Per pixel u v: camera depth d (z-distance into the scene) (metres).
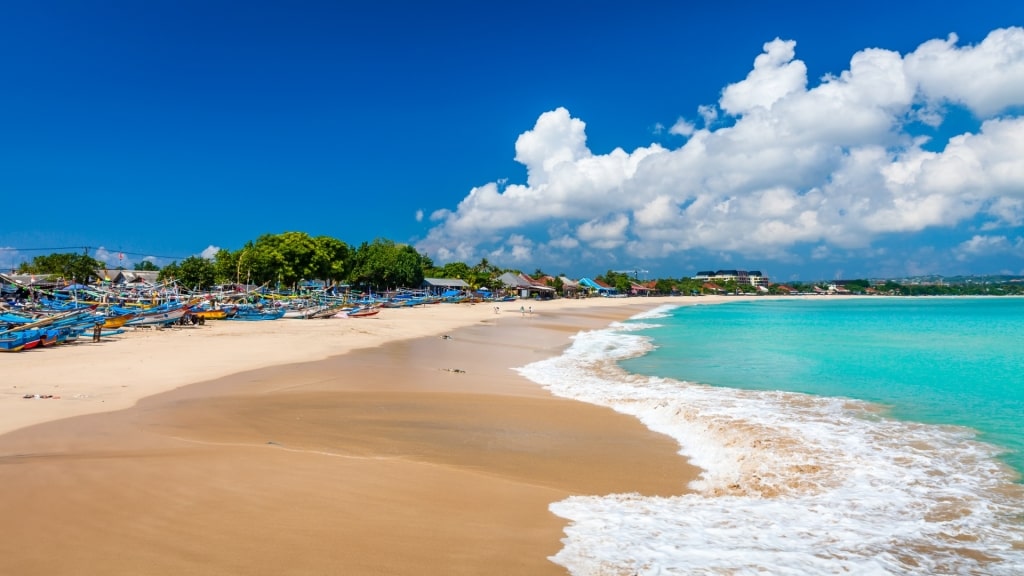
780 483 11.39
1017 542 8.94
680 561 7.66
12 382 19.06
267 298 65.75
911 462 12.92
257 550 7.12
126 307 47.78
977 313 99.81
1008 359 32.00
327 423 15.03
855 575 7.70
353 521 8.20
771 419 16.91
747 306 142.88
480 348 35.69
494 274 152.12
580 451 13.36
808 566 7.84
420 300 95.56
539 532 8.38
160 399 17.31
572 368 27.94
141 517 7.87
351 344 34.69
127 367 22.97
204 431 13.43
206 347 30.12
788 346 39.00
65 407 15.52
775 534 8.88
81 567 6.49
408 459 11.97
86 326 34.34
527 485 10.55
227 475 9.72
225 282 83.44
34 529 7.38
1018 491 11.16
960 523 9.62
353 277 101.75
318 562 6.90
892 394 21.44
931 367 28.84
